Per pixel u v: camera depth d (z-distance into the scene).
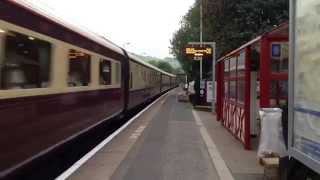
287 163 8.95
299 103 7.89
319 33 7.01
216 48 32.34
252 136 16.97
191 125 22.77
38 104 10.25
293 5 8.18
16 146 8.99
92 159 13.09
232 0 25.53
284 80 13.82
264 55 12.95
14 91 8.92
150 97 42.16
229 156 13.68
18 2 9.18
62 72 12.12
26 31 9.55
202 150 14.78
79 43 14.13
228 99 19.83
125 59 25.42
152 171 11.55
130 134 18.86
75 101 13.57
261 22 25.28
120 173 11.28
